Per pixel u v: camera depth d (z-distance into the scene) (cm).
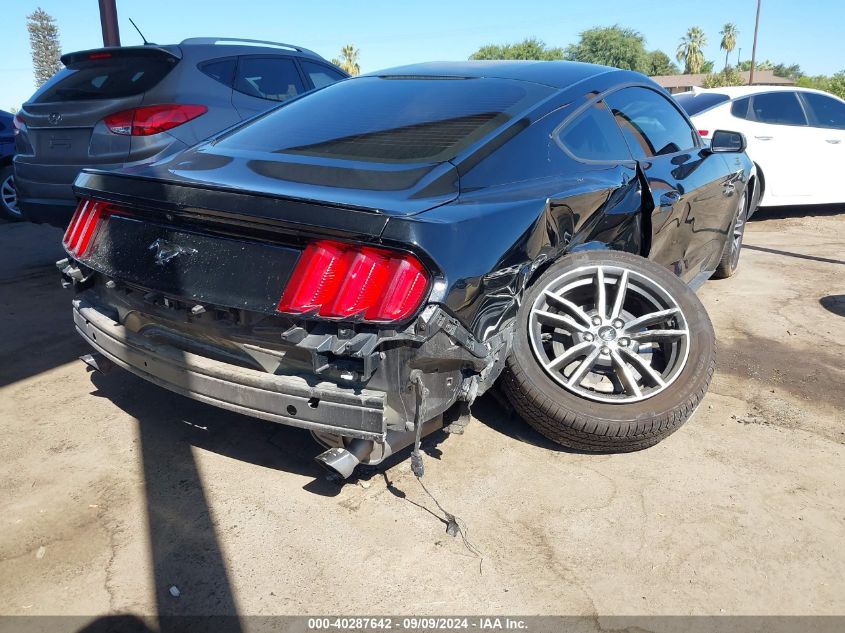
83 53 493
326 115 296
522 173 264
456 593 214
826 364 399
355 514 250
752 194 560
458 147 254
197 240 231
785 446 306
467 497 262
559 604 211
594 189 284
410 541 237
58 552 228
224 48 519
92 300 282
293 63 583
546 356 278
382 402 207
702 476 280
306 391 214
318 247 204
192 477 270
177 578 218
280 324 217
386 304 198
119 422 310
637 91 368
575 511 255
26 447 288
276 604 209
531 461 287
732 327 458
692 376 282
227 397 229
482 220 222
